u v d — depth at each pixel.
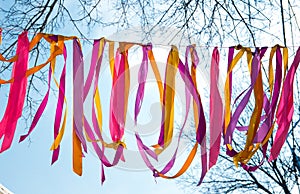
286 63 3.42
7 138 3.05
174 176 3.21
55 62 3.30
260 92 3.34
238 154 3.26
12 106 3.09
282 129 3.33
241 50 3.41
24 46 3.20
